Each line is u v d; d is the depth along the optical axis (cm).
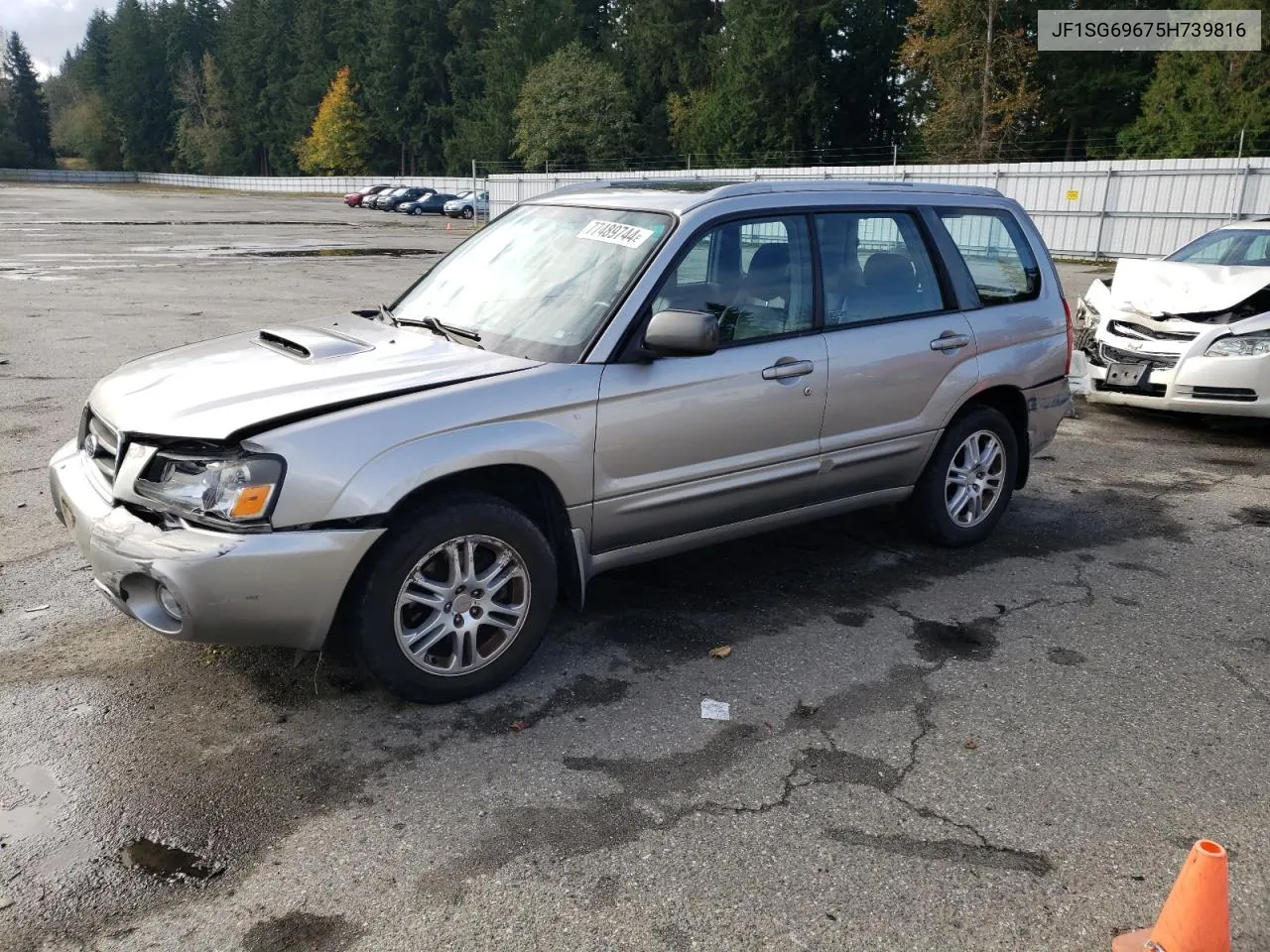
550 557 368
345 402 330
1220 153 3806
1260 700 375
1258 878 276
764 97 5675
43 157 12794
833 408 441
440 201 5344
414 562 335
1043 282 536
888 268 470
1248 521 586
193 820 292
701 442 399
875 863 279
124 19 11781
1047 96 4831
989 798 310
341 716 350
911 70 5350
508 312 402
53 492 381
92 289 1631
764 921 256
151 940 247
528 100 6612
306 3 9775
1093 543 543
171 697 360
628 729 346
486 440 341
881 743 340
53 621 419
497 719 351
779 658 400
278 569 310
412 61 8794
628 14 7094
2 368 954
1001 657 405
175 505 318
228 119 10781
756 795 309
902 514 523
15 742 329
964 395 491
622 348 377
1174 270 841
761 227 423
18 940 246
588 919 255
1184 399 766
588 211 437
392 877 271
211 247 2641
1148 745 342
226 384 348
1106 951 249
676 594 462
